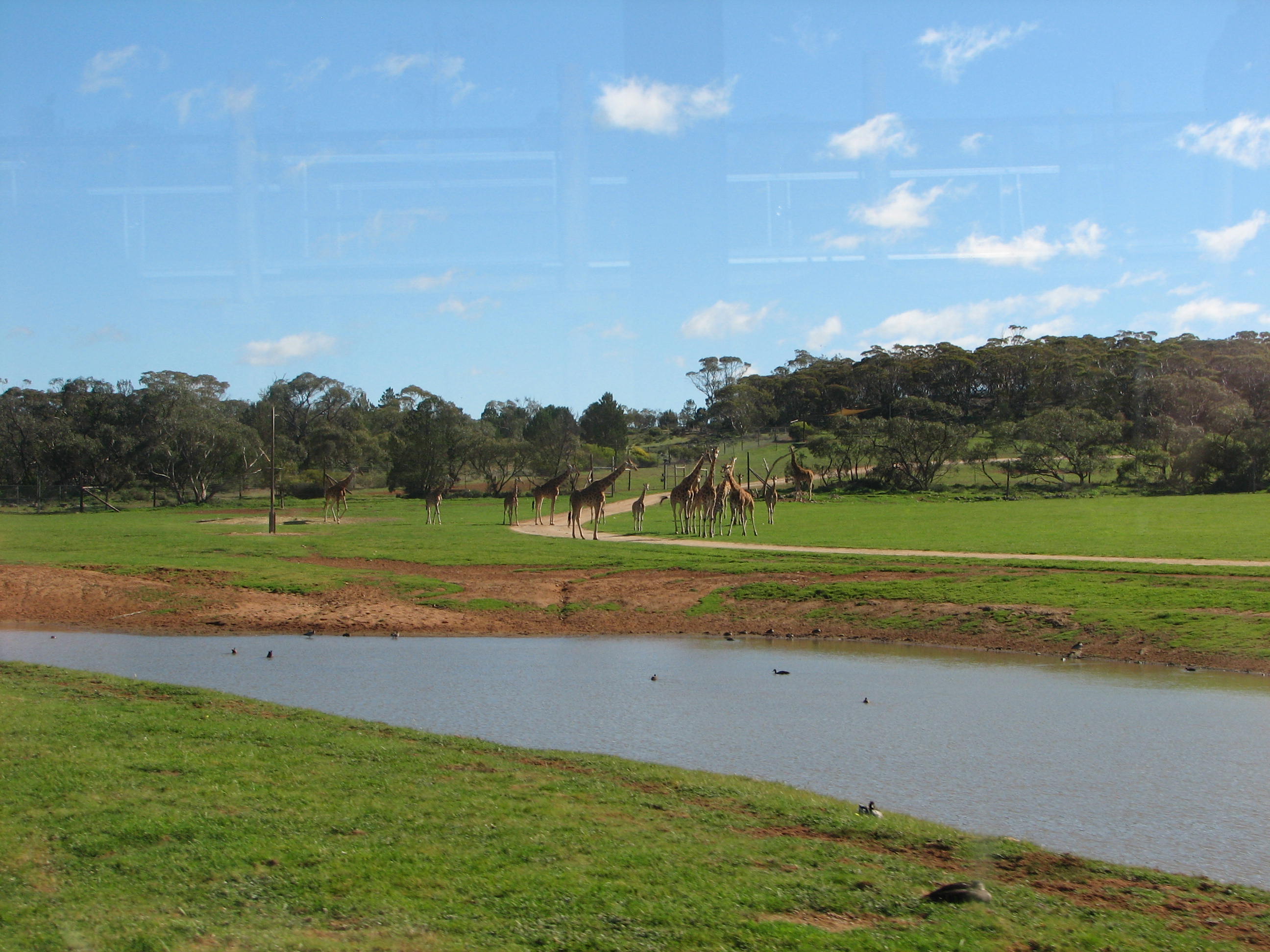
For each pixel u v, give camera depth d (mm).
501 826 9641
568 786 11484
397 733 14492
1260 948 7176
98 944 6750
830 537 44969
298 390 113062
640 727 15977
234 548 42500
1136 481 73375
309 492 103625
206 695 17109
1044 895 8414
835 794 12391
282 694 18750
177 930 6988
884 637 25797
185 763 11719
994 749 14578
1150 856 10258
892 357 110250
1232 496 66375
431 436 100062
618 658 23031
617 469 49281
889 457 88438
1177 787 12664
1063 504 66812
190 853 8633
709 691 18953
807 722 16312
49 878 8070
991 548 37938
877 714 16922
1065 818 11453
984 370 96562
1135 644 23000
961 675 20641
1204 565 30906
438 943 6844
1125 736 15297
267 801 10258
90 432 97438
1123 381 71938
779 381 114250
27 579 32281
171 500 97938
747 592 30359
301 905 7551
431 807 10227
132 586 32125
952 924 7391
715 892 7934
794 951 6797
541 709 17328
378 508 83500
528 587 32312
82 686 17781
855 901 7891
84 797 10188
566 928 7152
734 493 48750
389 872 8234
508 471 106875
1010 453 81375
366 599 30797
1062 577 29688
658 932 7098
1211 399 68625
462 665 22125
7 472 96250
